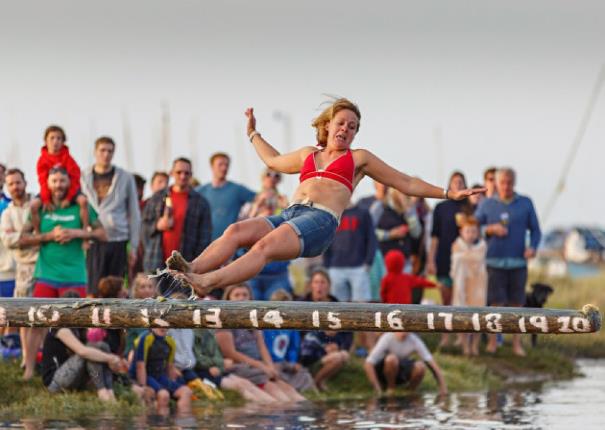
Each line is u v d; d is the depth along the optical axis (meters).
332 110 24.44
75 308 23.05
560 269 84.69
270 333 38.03
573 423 31.39
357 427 30.20
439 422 31.38
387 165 24.58
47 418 30.45
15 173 35.19
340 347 39.66
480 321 22.53
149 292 33.72
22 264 35.59
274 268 40.91
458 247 43.88
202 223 38.97
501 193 44.66
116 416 31.09
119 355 34.75
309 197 23.69
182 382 34.69
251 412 32.78
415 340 39.16
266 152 25.59
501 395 38.38
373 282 45.22
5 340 36.31
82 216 35.16
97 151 37.81
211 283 21.91
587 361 50.34
